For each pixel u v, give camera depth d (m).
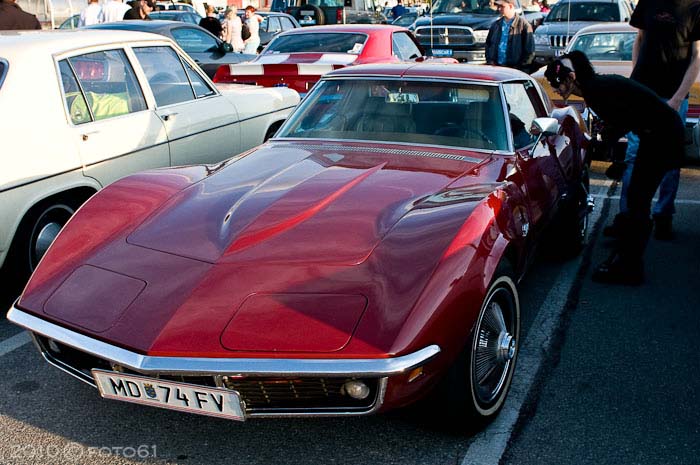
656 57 5.30
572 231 5.22
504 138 4.16
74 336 2.77
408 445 3.06
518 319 3.35
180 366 2.56
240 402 2.62
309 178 3.62
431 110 4.35
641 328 4.25
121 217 3.42
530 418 3.27
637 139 5.67
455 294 2.74
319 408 2.67
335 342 2.55
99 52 5.05
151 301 2.82
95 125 4.84
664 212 5.81
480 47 13.36
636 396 3.47
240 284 2.81
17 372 3.72
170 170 4.01
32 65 4.54
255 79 8.42
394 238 2.98
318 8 19.55
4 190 4.15
